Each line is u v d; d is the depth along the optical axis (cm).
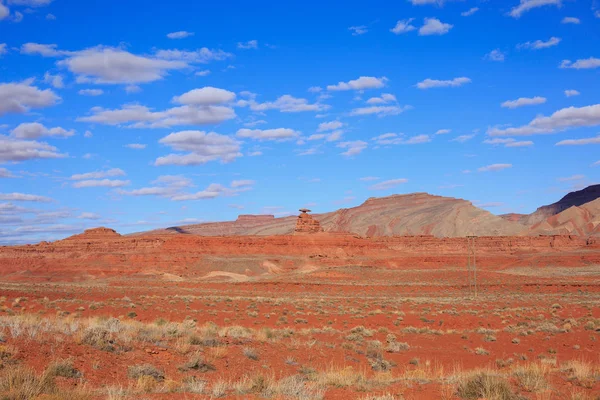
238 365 2103
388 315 4953
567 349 3234
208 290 8894
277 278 11888
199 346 2297
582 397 1536
